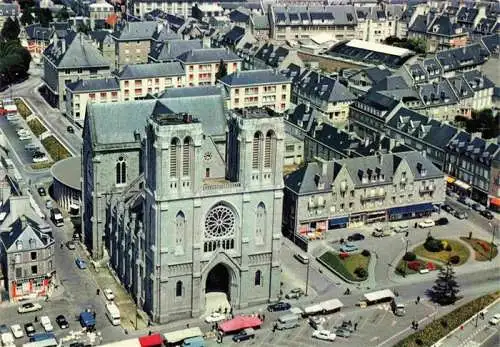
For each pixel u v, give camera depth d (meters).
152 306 173.50
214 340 166.88
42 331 168.00
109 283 192.38
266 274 181.00
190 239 169.62
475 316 179.00
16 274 179.50
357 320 176.88
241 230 174.25
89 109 198.62
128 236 183.38
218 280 188.12
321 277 197.50
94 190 199.75
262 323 174.62
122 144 198.62
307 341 167.75
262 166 171.62
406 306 183.75
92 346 162.25
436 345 166.25
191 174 164.75
